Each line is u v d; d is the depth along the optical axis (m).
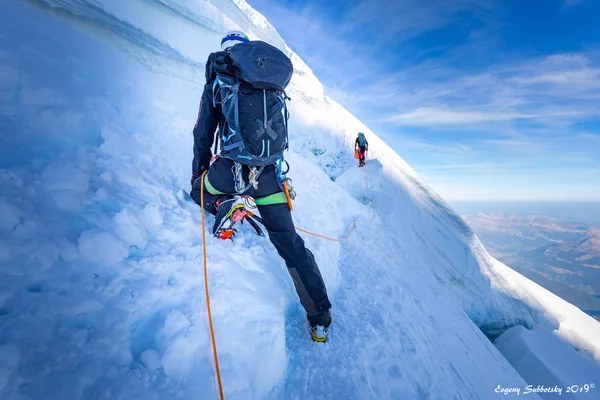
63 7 2.41
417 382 1.88
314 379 1.50
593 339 16.89
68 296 0.92
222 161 1.49
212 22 4.45
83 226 1.16
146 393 0.85
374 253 4.34
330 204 4.46
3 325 0.75
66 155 1.46
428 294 4.71
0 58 1.64
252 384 1.16
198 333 1.08
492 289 16.91
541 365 8.73
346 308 2.39
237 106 1.33
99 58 2.39
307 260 1.54
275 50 1.36
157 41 3.59
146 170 1.72
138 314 1.03
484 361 3.93
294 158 4.61
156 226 1.41
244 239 1.80
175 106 2.88
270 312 1.42
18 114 1.45
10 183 1.08
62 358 0.78
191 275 1.28
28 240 0.94
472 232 21.80
